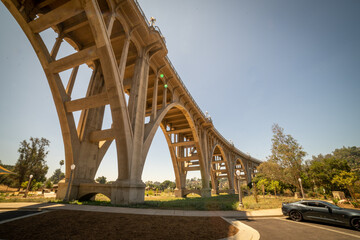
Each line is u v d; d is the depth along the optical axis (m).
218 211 12.77
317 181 36.19
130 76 27.69
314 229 7.94
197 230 7.31
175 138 44.12
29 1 15.96
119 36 19.88
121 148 16.22
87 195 18.00
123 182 15.51
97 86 21.12
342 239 6.44
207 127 46.56
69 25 19.25
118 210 11.73
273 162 31.98
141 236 6.29
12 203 13.55
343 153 184.38
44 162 52.06
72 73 19.20
